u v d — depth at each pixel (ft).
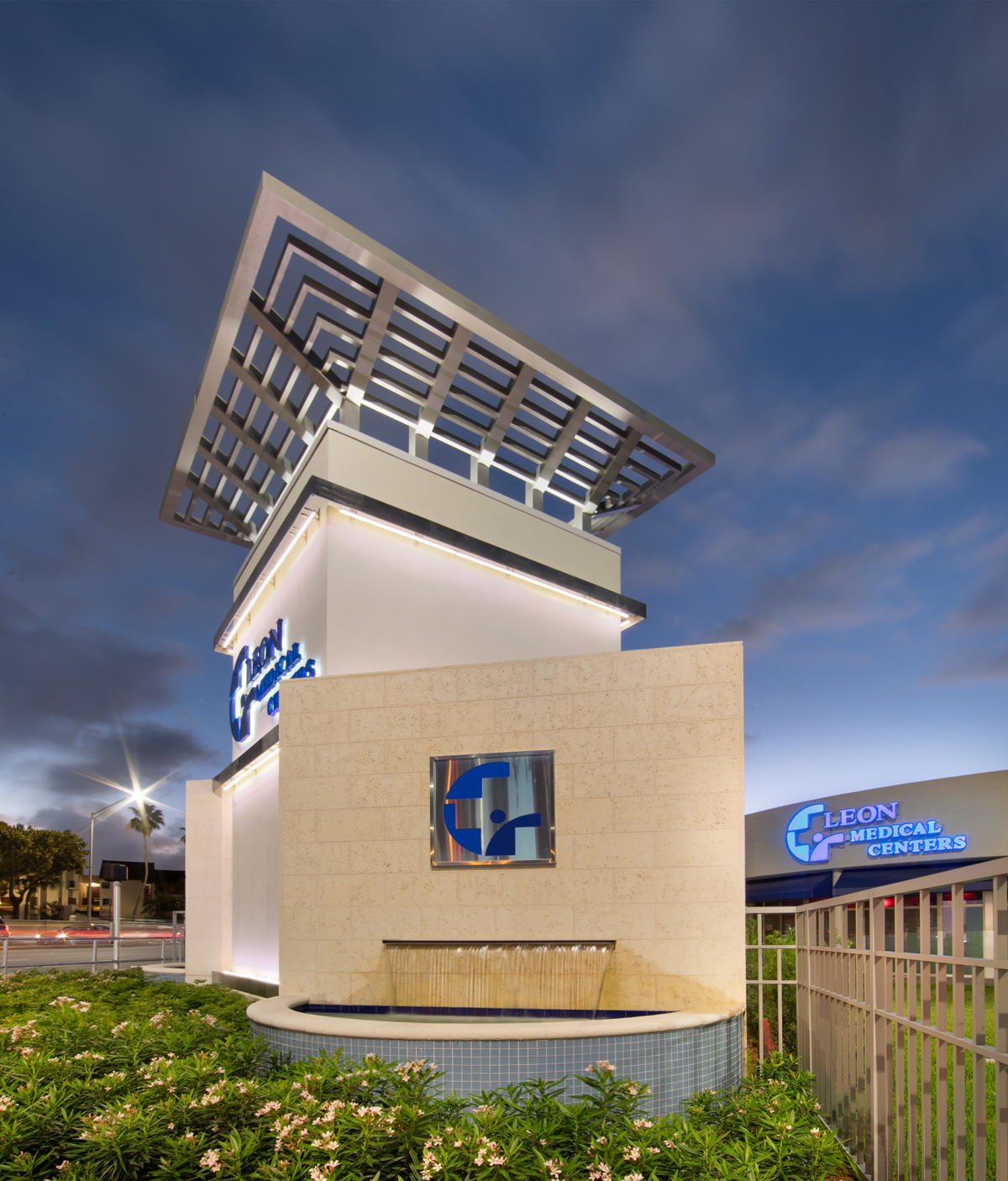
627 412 57.26
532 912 34.45
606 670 35.50
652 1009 32.50
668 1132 20.68
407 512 49.42
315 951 36.40
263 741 48.16
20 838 258.78
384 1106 20.99
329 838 37.29
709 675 34.42
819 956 28.68
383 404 55.98
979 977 14.76
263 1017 28.84
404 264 46.44
